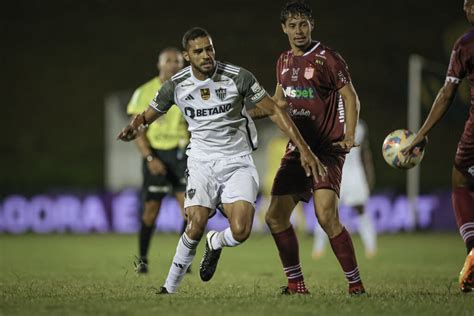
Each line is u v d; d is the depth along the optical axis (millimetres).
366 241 51812
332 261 48000
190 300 23938
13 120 102438
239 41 105438
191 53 24562
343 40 107750
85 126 101688
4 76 105688
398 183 89062
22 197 76875
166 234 73875
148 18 109125
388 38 108188
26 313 21469
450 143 97125
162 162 39250
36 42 107938
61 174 93125
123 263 45125
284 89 27156
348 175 51406
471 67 25344
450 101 25906
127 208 77125
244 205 25125
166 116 39000
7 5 108812
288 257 27188
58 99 104062
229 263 45344
